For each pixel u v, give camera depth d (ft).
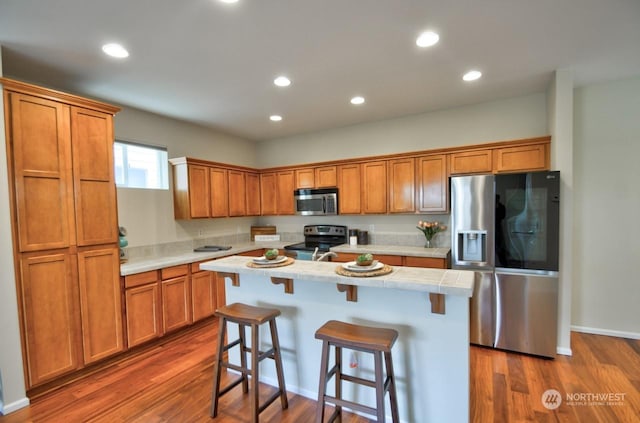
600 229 10.52
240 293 8.57
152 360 9.36
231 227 16.22
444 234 13.06
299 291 7.68
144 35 6.82
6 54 7.47
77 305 8.19
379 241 14.48
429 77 9.46
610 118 10.27
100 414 6.91
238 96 10.68
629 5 6.06
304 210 15.10
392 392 5.83
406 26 6.70
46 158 7.60
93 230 8.55
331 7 5.97
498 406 6.93
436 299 6.03
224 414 6.88
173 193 13.08
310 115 13.14
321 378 5.82
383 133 14.10
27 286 7.25
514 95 11.22
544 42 7.51
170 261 10.84
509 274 9.48
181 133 13.60
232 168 14.85
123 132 11.40
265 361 8.29
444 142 12.78
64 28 6.46
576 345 9.86
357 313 7.00
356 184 13.82
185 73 8.78
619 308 10.39
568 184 9.20
